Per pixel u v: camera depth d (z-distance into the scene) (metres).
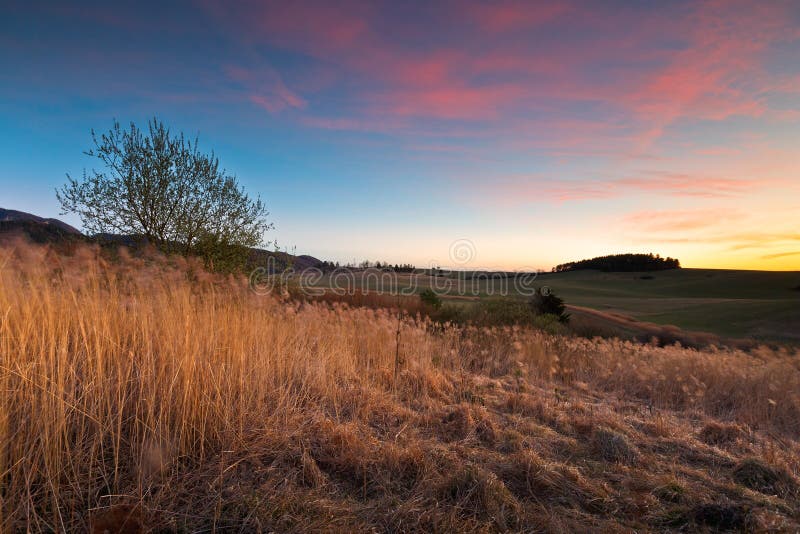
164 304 4.93
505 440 4.29
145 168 10.45
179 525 2.57
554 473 3.53
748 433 5.28
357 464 3.44
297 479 3.21
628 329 30.11
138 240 10.41
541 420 5.23
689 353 10.16
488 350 9.34
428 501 3.03
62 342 3.47
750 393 6.96
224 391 4.05
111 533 2.40
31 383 3.14
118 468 3.03
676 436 4.99
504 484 3.33
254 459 3.34
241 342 4.95
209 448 3.47
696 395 6.66
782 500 3.41
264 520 2.65
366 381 5.64
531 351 9.16
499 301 17.42
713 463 4.26
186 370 3.65
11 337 3.44
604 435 4.38
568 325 21.09
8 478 2.70
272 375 4.96
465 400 5.67
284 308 8.48
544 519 2.88
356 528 2.66
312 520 2.71
